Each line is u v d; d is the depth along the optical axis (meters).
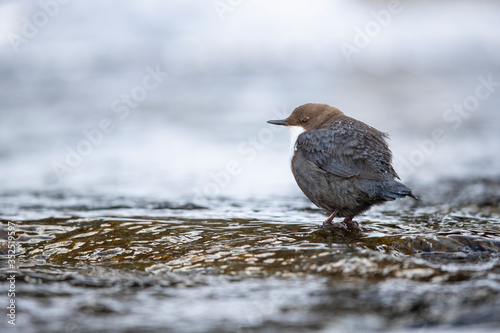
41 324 4.75
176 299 5.29
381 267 5.87
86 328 4.65
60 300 5.33
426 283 5.41
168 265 6.35
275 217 8.64
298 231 7.51
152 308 5.08
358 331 4.42
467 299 4.92
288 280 5.67
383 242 6.86
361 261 6.05
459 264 6.00
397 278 5.57
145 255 6.71
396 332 4.38
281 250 6.58
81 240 7.26
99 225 7.85
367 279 5.57
